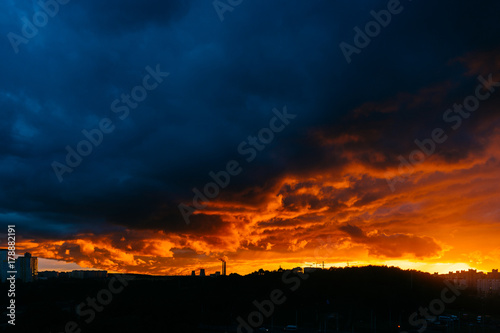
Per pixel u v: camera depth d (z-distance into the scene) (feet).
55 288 449.48
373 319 400.47
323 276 509.35
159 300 404.36
